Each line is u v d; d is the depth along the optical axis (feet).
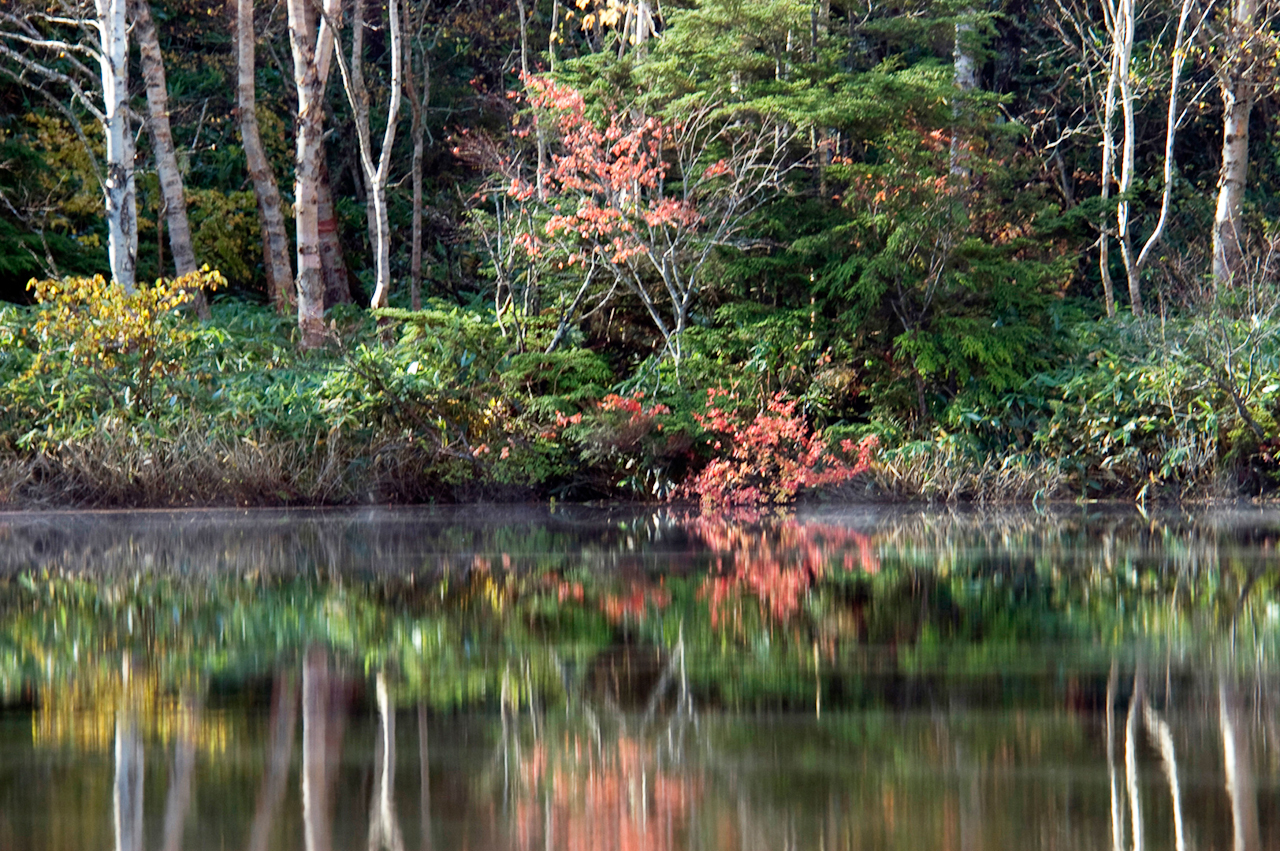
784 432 34.83
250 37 54.39
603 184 38.29
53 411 35.76
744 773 7.27
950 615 13.91
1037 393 39.81
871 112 38.47
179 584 17.25
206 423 35.88
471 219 57.67
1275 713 8.83
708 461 36.78
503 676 10.39
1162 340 39.14
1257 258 48.93
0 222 55.21
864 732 8.29
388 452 35.53
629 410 35.76
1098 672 10.43
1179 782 7.02
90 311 35.99
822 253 39.96
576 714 8.91
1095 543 23.07
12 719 8.80
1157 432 37.24
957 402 38.50
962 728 8.41
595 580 17.43
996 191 44.34
